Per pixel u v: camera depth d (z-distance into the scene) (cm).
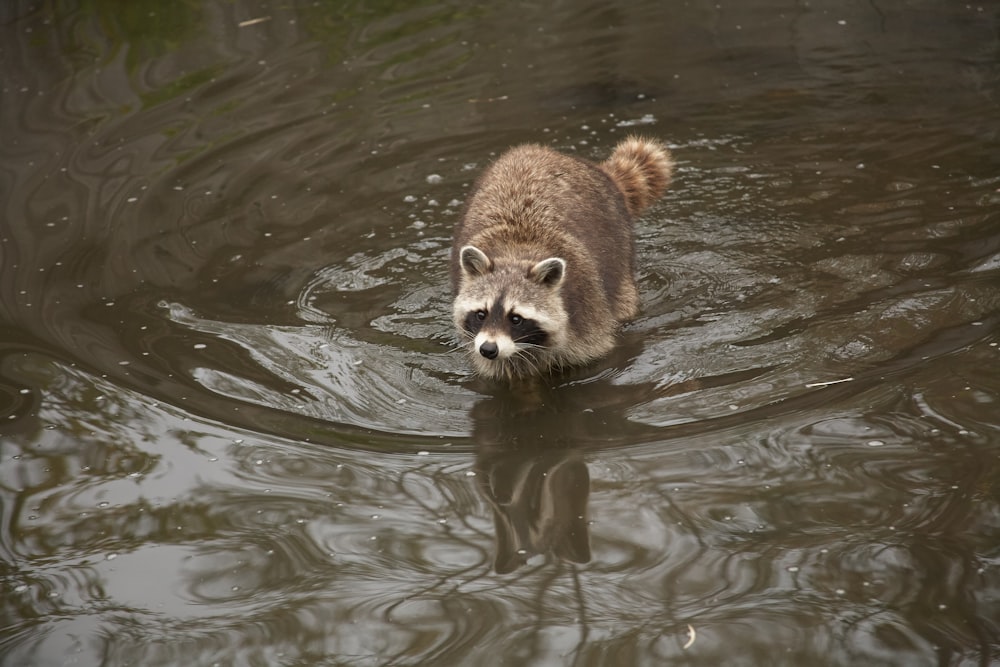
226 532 649
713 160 1141
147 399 779
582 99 1305
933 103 1220
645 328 866
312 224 1048
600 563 611
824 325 832
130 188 1121
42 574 620
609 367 822
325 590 599
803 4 1562
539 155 932
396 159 1176
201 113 1289
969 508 619
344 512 665
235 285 941
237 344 851
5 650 562
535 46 1470
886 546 597
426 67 1409
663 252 980
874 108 1224
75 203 1095
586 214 885
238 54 1450
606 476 686
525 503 666
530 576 605
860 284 886
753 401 748
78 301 918
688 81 1341
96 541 646
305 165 1165
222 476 701
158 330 872
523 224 862
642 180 989
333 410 771
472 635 561
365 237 1023
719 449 700
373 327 879
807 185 1071
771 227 1002
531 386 805
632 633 555
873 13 1509
